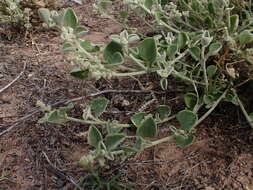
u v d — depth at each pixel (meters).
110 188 0.46
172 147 0.51
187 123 0.44
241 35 0.49
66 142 0.53
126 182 0.47
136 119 0.46
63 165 0.50
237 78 0.54
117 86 0.61
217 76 0.52
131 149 0.41
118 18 0.81
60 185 0.48
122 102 0.57
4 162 0.51
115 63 0.45
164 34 0.59
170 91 0.57
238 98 0.51
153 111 0.55
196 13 0.58
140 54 0.46
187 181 0.47
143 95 0.58
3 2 0.80
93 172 0.44
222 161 0.49
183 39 0.49
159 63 0.48
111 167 0.46
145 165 0.49
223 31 0.53
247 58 0.51
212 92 0.52
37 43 0.76
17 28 0.79
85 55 0.44
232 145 0.51
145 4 0.55
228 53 0.54
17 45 0.75
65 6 0.88
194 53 0.49
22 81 0.64
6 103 0.60
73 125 0.55
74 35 0.43
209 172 0.48
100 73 0.43
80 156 0.51
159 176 0.48
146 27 0.75
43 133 0.55
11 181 0.49
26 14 0.78
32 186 0.48
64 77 0.64
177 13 0.54
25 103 0.60
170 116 0.55
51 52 0.72
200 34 0.51
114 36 0.47
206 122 0.54
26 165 0.51
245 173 0.47
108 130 0.45
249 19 0.55
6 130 0.53
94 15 0.84
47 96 0.61
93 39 0.75
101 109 0.46
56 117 0.44
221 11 0.52
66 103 0.56
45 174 0.49
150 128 0.42
